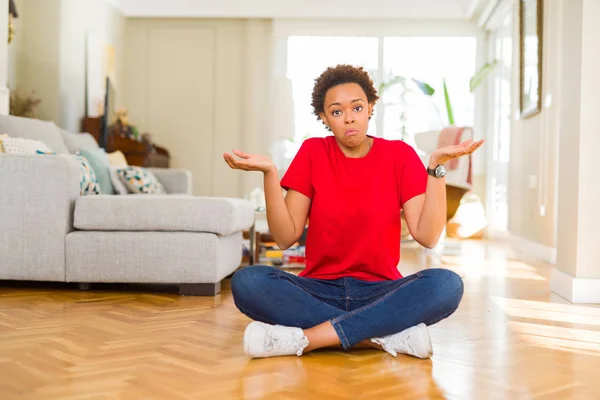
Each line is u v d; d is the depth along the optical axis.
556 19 4.73
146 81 8.15
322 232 1.86
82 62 6.68
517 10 6.07
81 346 1.93
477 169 7.86
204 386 1.52
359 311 1.77
